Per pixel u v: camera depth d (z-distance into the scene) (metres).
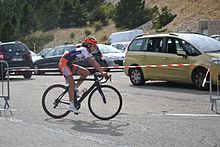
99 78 9.08
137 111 9.85
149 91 13.37
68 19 74.25
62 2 74.88
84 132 7.79
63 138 7.36
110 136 7.42
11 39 60.72
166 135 7.41
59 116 9.23
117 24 66.50
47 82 17.38
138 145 6.77
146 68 14.66
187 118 8.91
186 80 13.44
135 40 15.31
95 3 80.06
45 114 9.71
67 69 8.94
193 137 7.23
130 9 65.50
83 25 74.50
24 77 20.12
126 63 15.39
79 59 8.98
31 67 19.94
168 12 61.00
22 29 69.31
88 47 8.94
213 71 12.40
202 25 43.88
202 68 12.88
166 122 8.54
